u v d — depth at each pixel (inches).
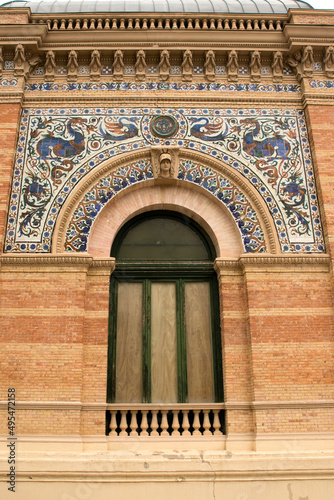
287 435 349.4
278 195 418.0
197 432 361.1
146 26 470.9
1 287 378.0
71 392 354.3
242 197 419.5
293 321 378.3
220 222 418.6
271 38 456.8
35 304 374.6
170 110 445.1
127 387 382.6
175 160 427.5
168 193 427.2
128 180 421.7
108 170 422.6
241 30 454.6
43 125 435.2
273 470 332.8
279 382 362.6
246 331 382.6
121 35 449.7
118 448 350.9
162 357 392.2
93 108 443.2
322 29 452.8
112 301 401.1
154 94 446.6
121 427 359.9
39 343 364.5
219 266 397.4
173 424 362.3
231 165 427.8
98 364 368.8
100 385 363.9
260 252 401.4
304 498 329.1
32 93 445.1
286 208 413.7
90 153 426.9
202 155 428.8
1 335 365.4
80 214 407.2
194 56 457.7
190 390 384.2
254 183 421.7
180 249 423.8
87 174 418.0
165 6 509.4
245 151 433.4
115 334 393.7
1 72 445.7
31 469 327.6
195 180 424.5
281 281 388.8
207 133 438.3
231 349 377.4
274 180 423.5
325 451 343.3
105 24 472.7
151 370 387.9
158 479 330.3
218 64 461.7
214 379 386.3
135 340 395.9
